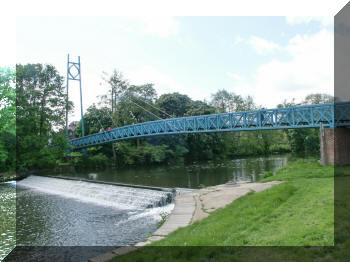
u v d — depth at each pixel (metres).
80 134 64.00
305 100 68.81
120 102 56.50
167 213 14.91
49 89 38.91
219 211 10.45
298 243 5.81
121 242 11.30
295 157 47.75
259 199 10.68
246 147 69.62
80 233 12.91
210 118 34.66
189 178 29.31
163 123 40.31
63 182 28.12
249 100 74.94
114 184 22.64
